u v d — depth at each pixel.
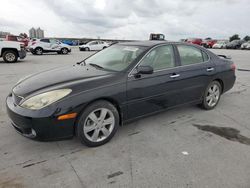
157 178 2.59
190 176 2.63
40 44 20.70
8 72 9.30
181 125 4.02
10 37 24.88
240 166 2.83
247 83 7.54
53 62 13.73
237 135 3.68
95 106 3.11
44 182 2.51
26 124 2.85
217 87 4.86
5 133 3.56
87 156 3.02
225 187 2.46
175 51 4.13
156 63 3.82
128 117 3.53
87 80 3.19
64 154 3.05
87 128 3.12
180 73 4.05
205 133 3.73
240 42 36.56
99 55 4.43
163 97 3.87
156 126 3.96
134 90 3.45
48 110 2.81
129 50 3.96
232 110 4.84
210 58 4.71
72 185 2.47
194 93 4.39
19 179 2.54
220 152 3.15
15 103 3.07
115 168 2.77
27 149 3.15
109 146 3.28
